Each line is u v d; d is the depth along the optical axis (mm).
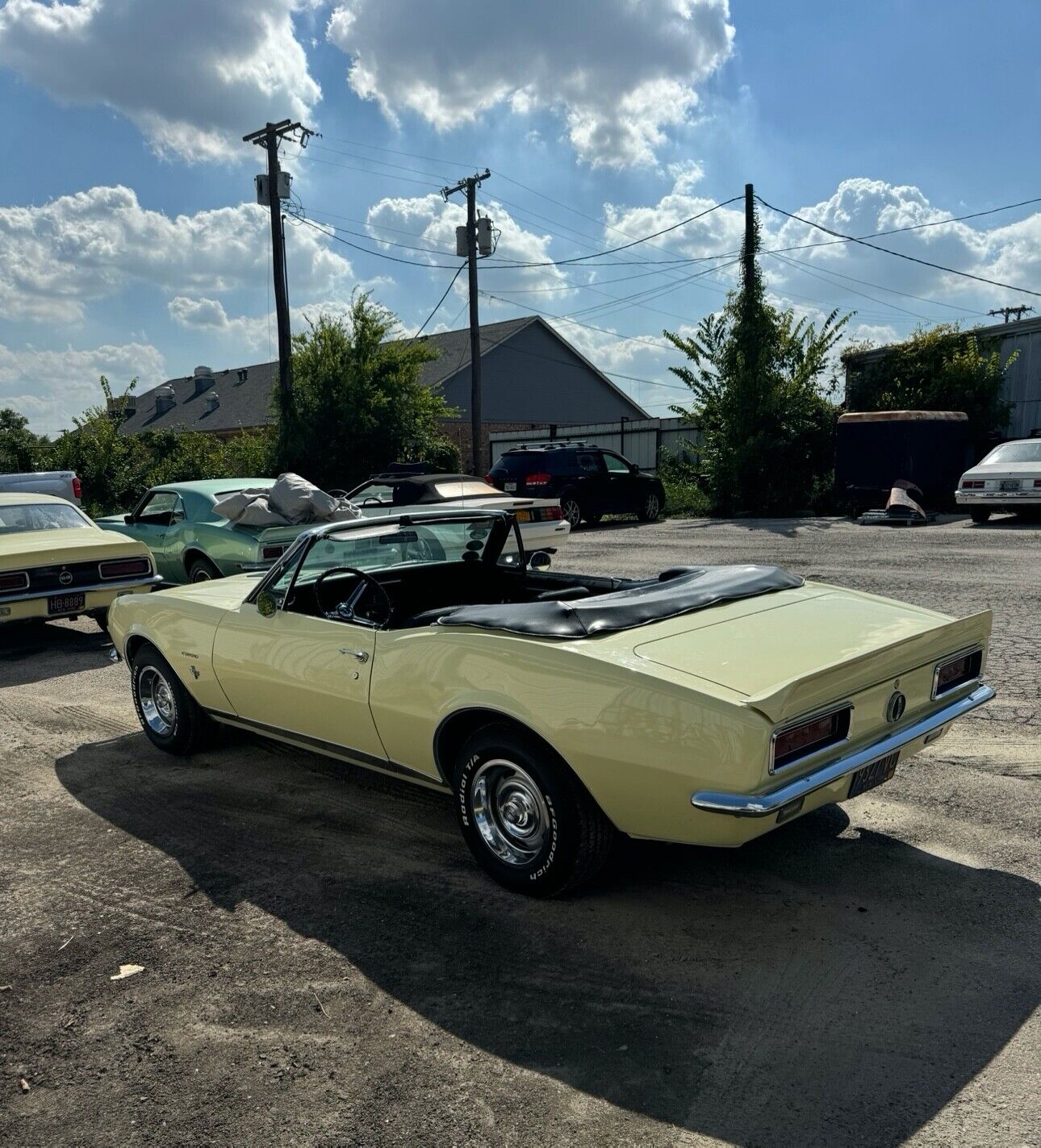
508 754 3441
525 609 3572
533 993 2951
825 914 3354
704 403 23078
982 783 4484
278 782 4945
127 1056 2717
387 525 4613
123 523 10875
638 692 3043
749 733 2844
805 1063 2562
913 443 18375
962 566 10828
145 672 5492
